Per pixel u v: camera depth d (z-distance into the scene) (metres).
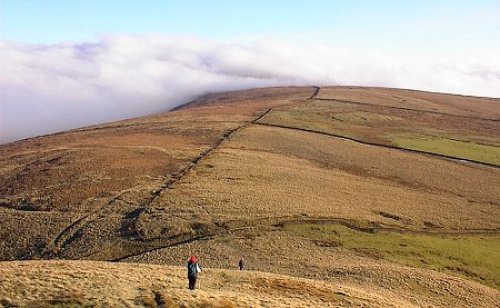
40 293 26.11
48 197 78.38
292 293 34.28
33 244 62.50
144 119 167.38
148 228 64.19
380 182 96.12
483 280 56.03
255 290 33.69
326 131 138.75
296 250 57.34
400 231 68.75
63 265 34.38
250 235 61.72
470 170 111.50
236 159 99.12
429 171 107.00
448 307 39.75
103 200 76.25
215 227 64.12
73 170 92.38
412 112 193.25
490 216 82.12
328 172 98.00
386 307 34.41
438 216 78.38
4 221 69.62
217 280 35.88
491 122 184.38
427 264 57.34
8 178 90.69
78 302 25.22
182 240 61.50
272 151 110.50
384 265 51.84
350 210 74.19
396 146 128.12
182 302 26.39
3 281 27.41
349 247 59.84
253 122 144.62
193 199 73.50
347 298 34.97
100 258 57.81
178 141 118.81
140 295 27.27
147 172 90.50
